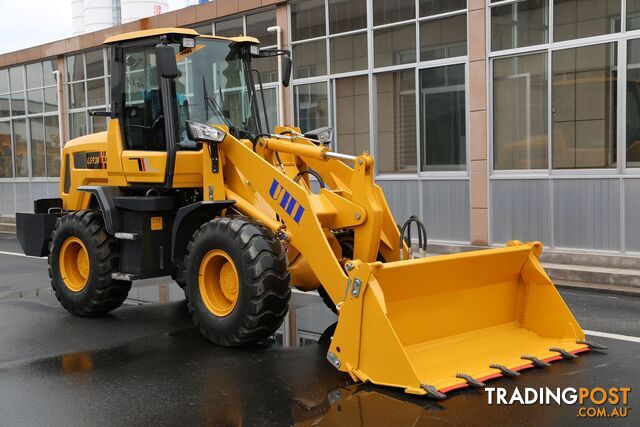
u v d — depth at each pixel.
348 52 11.52
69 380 4.82
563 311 5.21
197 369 4.99
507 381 4.50
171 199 6.25
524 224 9.52
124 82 6.57
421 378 4.38
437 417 3.94
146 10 18.50
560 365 4.83
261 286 5.21
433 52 10.42
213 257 5.54
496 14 9.67
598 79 8.83
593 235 8.88
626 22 8.55
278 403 4.25
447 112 10.35
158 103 6.29
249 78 6.68
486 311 5.24
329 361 4.86
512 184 9.59
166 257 6.37
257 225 5.39
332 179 6.13
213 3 13.30
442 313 4.98
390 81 11.03
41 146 18.25
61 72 17.34
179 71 6.21
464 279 5.01
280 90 12.52
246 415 4.08
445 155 10.41
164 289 8.36
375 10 11.08
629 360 4.96
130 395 4.48
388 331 4.36
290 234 5.30
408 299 4.80
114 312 7.06
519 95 9.59
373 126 11.24
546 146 9.38
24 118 18.58
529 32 9.39
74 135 17.38
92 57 16.52
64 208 7.67
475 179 9.94
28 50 17.91
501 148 9.82
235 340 5.36
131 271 6.34
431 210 10.56
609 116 8.77
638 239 8.52
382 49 11.05
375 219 5.24
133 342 5.80
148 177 6.25
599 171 8.84
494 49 9.72
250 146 6.20
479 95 9.83
